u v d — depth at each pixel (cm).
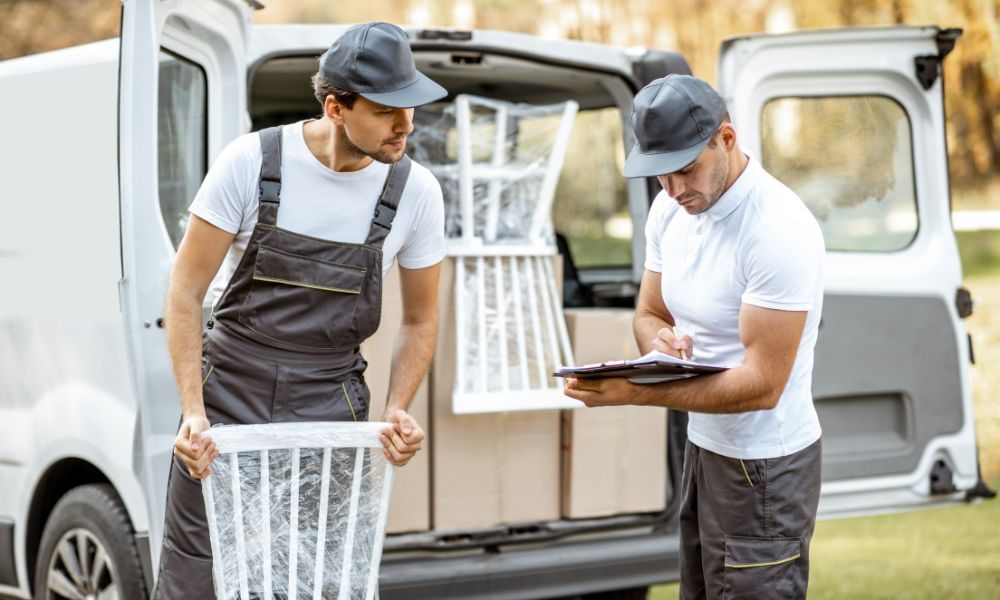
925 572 578
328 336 292
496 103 415
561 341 414
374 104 269
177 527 294
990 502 750
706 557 304
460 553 399
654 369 272
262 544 272
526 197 420
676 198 281
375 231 289
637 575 414
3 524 432
